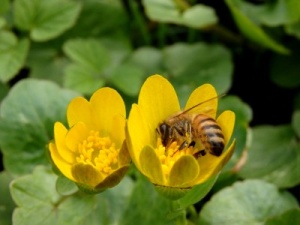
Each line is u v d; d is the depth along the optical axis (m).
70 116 0.18
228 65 0.25
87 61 0.24
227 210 0.20
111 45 0.26
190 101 0.18
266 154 0.23
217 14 0.28
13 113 0.21
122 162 0.18
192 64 0.25
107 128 0.18
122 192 0.21
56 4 0.25
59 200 0.19
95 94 0.18
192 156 0.16
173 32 0.28
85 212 0.19
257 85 0.27
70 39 0.26
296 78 0.26
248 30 0.26
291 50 0.26
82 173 0.17
